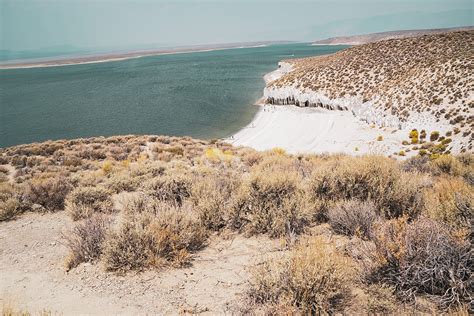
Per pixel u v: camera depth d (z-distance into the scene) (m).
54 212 7.67
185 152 22.91
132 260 4.13
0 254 5.35
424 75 45.91
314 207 5.10
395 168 6.02
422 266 2.90
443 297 2.73
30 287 4.08
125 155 21.77
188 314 3.06
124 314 3.21
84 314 3.29
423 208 4.70
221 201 5.52
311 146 39.16
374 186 5.25
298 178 5.90
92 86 119.50
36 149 24.05
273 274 3.07
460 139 29.92
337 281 2.91
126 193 8.93
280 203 5.09
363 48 79.88
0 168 17.84
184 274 3.87
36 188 7.95
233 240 4.73
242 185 5.78
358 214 4.38
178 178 6.98
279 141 42.47
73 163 19.00
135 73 163.75
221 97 81.56
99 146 25.98
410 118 39.47
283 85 71.81
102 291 3.71
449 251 2.85
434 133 33.22
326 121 50.31
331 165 6.74
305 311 2.77
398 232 3.35
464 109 34.81
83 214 6.97
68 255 4.91
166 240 4.41
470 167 9.01
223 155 17.73
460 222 3.49
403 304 2.74
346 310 2.76
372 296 2.87
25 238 6.05
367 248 3.43
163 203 5.34
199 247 4.61
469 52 46.72
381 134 39.81
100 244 4.64
